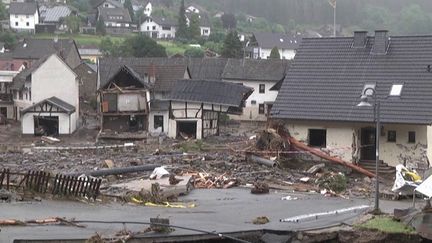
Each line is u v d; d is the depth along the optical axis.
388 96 70.31
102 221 41.03
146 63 139.00
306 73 76.00
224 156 77.50
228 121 132.12
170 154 82.06
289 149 72.31
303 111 71.75
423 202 53.41
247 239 39.00
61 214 44.06
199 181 63.28
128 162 74.31
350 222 42.53
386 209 48.91
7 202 47.72
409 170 62.09
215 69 145.38
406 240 39.28
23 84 122.75
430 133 68.19
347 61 75.94
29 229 38.44
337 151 70.81
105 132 107.12
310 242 39.34
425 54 73.62
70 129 111.31
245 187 62.41
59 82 118.06
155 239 36.84
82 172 64.81
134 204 50.75
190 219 44.03
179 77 126.50
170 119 105.56
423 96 69.25
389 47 75.75
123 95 108.88
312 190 60.69
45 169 69.12
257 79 138.38
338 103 71.44
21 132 111.62
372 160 71.31
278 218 45.12
